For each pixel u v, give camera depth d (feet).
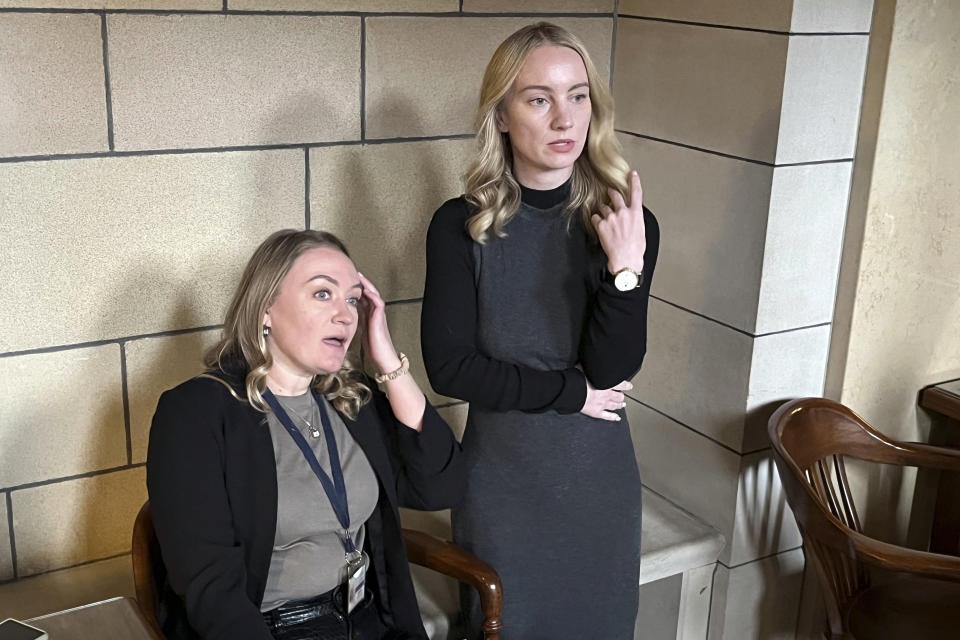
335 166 8.02
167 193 7.40
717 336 8.43
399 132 8.21
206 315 7.82
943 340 8.89
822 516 7.18
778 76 7.50
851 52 7.70
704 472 8.78
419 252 8.61
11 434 7.29
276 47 7.51
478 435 6.79
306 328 5.81
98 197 7.15
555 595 6.82
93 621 5.48
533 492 6.64
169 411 5.69
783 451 7.47
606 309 6.25
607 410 6.70
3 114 6.68
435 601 7.56
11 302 7.04
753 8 7.63
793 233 7.95
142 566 5.81
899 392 8.81
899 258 8.33
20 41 6.62
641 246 6.21
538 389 6.38
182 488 5.55
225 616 5.46
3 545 7.46
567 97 6.15
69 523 7.68
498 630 6.47
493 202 6.39
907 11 7.59
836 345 8.48
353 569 6.07
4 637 5.04
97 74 6.92
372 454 6.30
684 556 8.39
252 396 5.83
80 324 7.33
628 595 6.99
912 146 8.02
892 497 9.14
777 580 9.01
